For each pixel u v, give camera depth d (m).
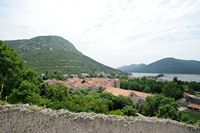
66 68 167.88
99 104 36.59
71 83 100.94
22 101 25.53
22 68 27.70
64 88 44.62
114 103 50.91
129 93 75.94
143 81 106.50
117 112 38.34
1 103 10.78
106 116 12.46
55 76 125.12
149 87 96.56
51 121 11.10
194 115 70.44
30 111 10.87
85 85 97.50
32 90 27.69
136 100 73.94
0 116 10.32
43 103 26.94
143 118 13.73
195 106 81.62
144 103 59.12
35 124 10.84
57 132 11.15
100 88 96.00
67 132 11.34
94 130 11.94
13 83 26.06
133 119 13.22
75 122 11.56
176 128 14.70
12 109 10.59
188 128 15.29
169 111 47.56
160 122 14.09
